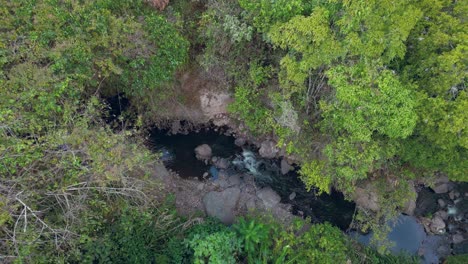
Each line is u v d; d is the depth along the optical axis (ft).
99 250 40.45
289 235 50.16
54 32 42.65
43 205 38.86
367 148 47.52
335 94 47.19
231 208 58.70
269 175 64.85
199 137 68.23
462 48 43.62
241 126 68.13
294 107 55.77
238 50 56.18
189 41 57.36
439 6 46.32
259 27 49.29
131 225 43.37
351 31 42.73
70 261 39.99
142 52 49.55
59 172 39.22
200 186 62.03
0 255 33.78
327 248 49.39
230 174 64.44
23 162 36.01
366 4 40.32
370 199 59.26
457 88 46.32
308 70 46.88
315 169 52.65
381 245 52.90
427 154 50.98
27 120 38.24
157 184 48.60
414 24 43.88
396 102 42.24
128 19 46.19
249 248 47.67
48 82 39.45
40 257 36.45
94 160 37.83
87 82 48.91
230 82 63.46
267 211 58.13
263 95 59.62
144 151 48.80
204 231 48.49
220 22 52.60
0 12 41.57
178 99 65.16
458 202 62.08
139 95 59.41
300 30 42.96
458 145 48.88
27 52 39.75
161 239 47.37
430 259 56.75
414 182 62.75
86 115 42.55
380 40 41.91
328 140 54.19
